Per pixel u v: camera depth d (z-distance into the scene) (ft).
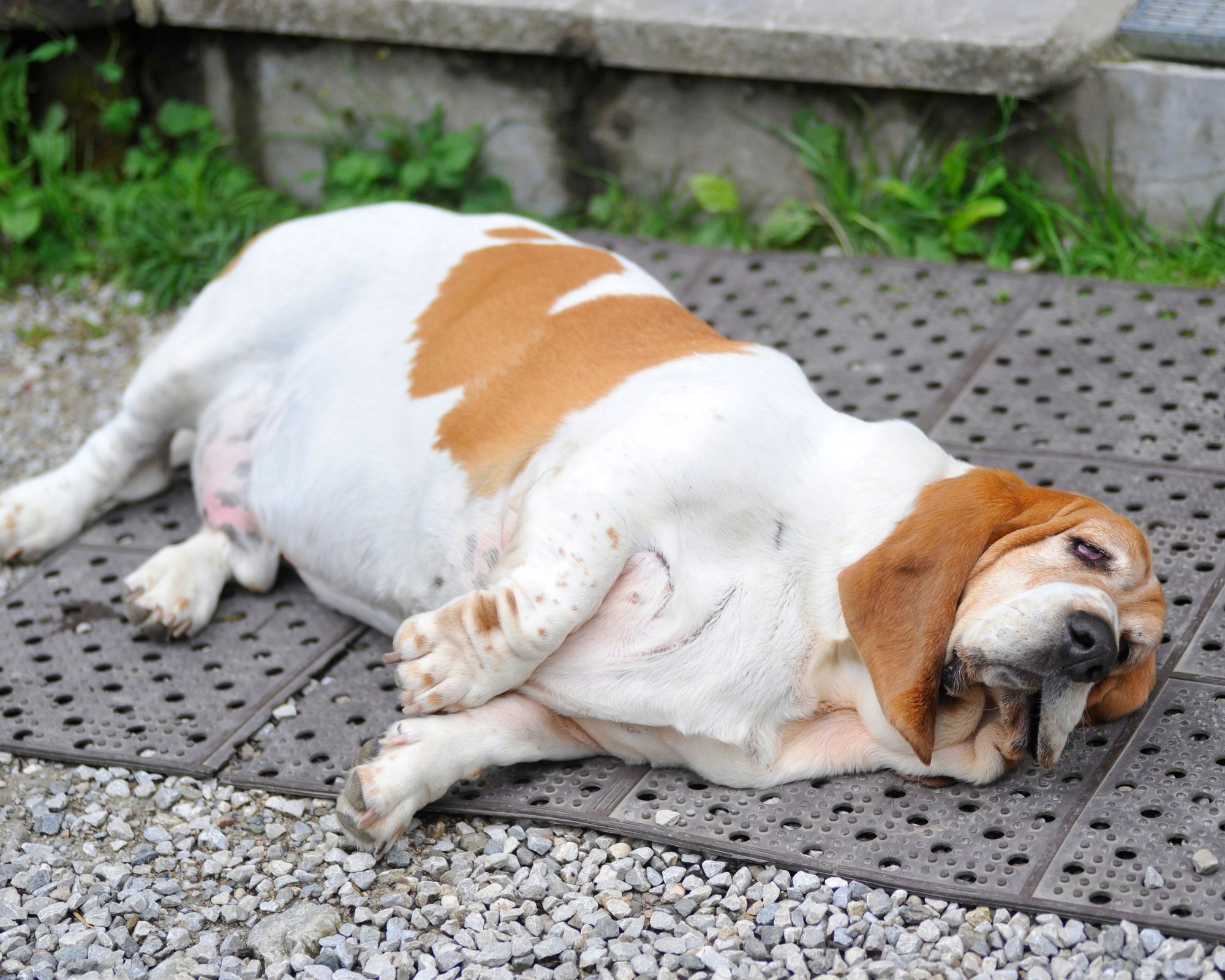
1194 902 9.67
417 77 20.20
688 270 18.21
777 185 19.43
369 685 12.79
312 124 20.85
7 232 19.83
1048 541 10.24
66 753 12.12
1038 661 9.85
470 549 11.84
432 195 20.39
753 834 10.71
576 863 10.72
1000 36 17.49
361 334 13.25
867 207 19.06
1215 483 13.84
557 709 11.19
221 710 12.55
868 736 11.04
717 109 19.27
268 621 13.67
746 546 10.81
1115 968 9.39
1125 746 11.17
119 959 10.12
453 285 13.15
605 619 10.90
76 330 19.12
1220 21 17.44
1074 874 10.05
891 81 17.98
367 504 12.57
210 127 20.86
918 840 10.53
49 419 17.34
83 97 20.76
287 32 20.04
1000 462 14.52
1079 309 16.60
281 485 13.28
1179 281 17.21
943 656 10.18
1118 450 14.48
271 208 20.62
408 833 11.07
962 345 16.33
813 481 10.94
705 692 10.80
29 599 14.06
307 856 11.00
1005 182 18.21
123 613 13.84
